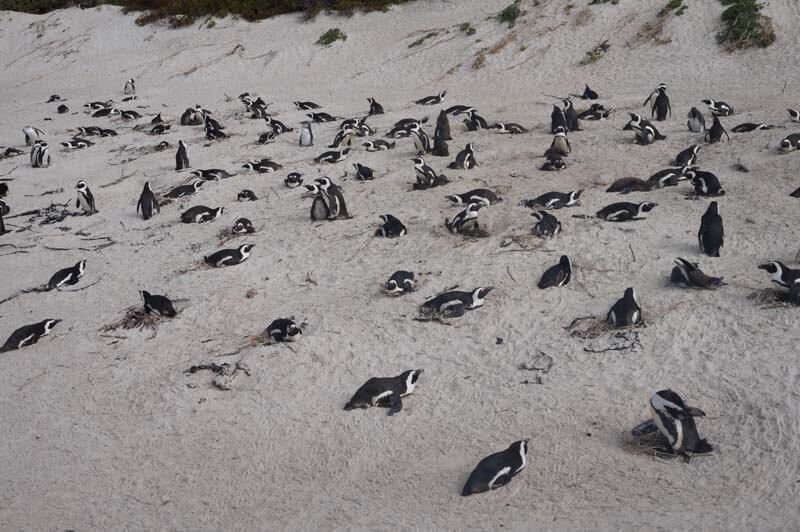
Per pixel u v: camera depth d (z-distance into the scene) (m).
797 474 8.51
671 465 9.01
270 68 39.09
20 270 17.61
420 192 19.03
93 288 16.19
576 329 12.02
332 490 9.47
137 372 12.76
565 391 10.73
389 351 12.28
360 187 20.14
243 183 21.72
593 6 34.66
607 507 8.42
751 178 17.30
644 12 33.50
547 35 34.12
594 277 13.40
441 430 10.35
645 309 12.21
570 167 19.73
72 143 27.80
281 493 9.55
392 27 39.72
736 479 8.62
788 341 10.81
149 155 26.03
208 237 17.94
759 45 29.38
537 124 25.00
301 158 23.62
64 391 12.54
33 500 10.02
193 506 9.52
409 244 15.88
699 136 21.45
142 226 19.33
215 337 13.40
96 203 21.48
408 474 9.55
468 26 36.62
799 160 18.14
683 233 14.57
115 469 10.51
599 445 9.54
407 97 31.56
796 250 13.38
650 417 9.90
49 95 39.44
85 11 49.78
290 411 11.24
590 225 15.36
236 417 11.29
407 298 13.66
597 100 27.39
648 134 21.11
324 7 42.66
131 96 36.66
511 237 15.27
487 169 20.45
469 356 11.89
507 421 10.31
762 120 22.27
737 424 9.52
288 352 12.54
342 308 13.66
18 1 54.16
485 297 13.25
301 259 15.91
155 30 46.19
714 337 11.28
